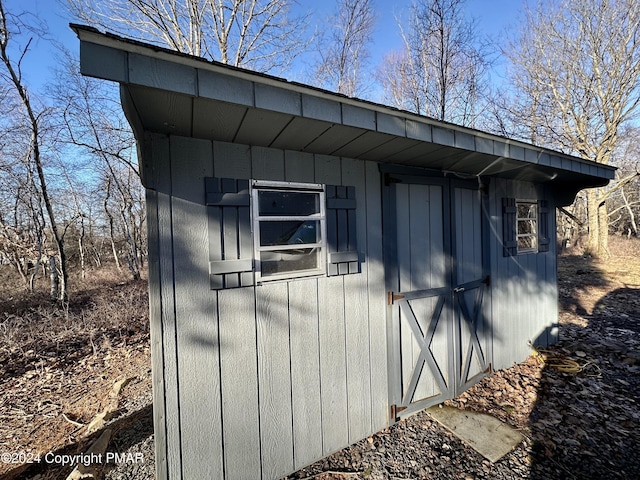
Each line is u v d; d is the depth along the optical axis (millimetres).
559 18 10648
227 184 1843
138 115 1396
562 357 3846
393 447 2340
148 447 2383
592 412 2705
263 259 1990
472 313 3182
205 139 1786
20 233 9336
